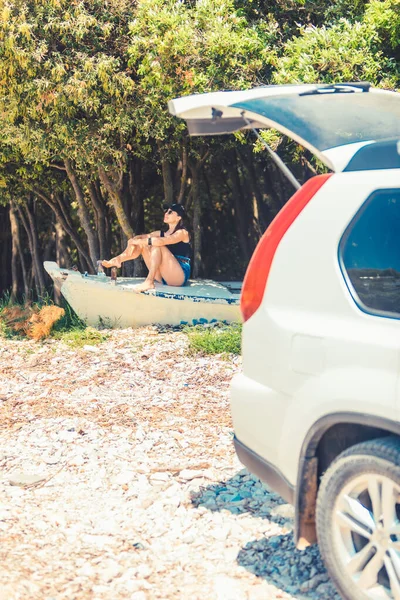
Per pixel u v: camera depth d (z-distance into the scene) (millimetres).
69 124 11586
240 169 18250
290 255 3740
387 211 3482
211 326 10859
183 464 5602
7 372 9164
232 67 10352
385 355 3246
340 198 3613
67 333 10984
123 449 5969
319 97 4074
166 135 12625
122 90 11172
